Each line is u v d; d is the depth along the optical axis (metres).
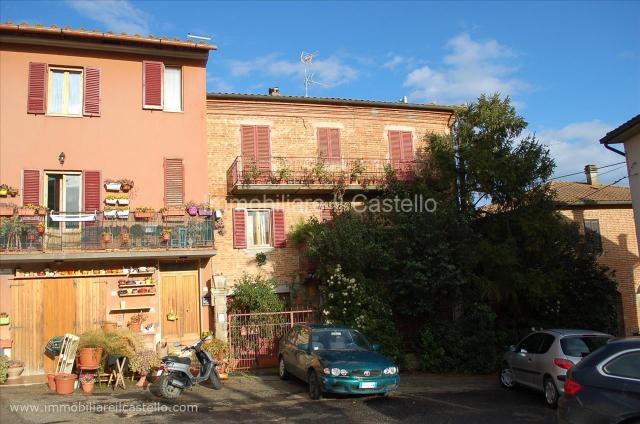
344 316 15.55
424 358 15.76
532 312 17.56
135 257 15.28
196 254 15.69
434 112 20.38
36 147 15.68
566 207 19.78
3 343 14.12
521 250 16.22
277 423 8.88
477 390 12.61
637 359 6.20
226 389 12.24
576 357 10.15
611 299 17.73
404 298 16.64
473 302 16.27
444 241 16.05
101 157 16.20
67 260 14.82
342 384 10.48
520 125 17.12
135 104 16.77
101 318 15.22
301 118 19.05
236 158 17.56
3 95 15.62
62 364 12.52
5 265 14.55
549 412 9.90
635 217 15.91
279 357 13.87
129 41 16.38
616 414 5.92
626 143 16.38
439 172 17.89
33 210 14.92
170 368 11.38
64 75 16.47
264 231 18.22
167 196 16.61
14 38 15.56
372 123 19.77
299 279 17.86
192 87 17.44
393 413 9.71
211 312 16.36
